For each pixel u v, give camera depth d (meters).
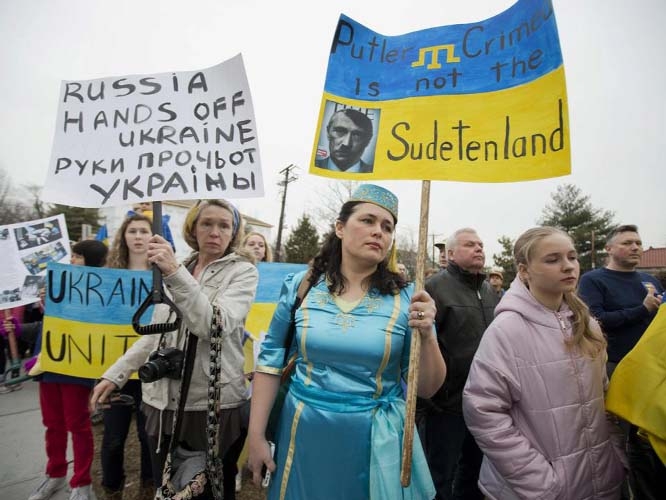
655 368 1.37
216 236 1.94
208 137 1.81
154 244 1.58
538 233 1.64
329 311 1.43
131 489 2.74
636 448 1.48
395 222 1.51
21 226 3.87
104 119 1.84
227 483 1.89
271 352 1.53
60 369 2.49
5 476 2.94
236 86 1.83
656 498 1.42
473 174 1.48
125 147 1.80
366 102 1.63
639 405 1.38
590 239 28.44
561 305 1.63
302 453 1.34
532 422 1.50
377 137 1.59
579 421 1.48
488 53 1.58
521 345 1.55
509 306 1.65
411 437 1.27
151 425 1.80
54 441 2.61
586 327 1.58
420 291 1.33
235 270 1.94
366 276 1.50
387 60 1.68
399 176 1.53
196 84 1.85
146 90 1.86
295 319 1.49
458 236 2.62
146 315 2.66
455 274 2.60
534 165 1.42
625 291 2.98
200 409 1.76
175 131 1.81
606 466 1.48
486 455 1.52
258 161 1.78
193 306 1.59
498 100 1.52
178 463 1.69
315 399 1.36
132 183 1.76
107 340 2.59
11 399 4.62
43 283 3.81
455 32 1.64
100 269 2.64
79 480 2.43
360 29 1.71
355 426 1.30
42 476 2.95
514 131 1.47
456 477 2.60
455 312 2.48
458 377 2.42
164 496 1.52
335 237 1.58
